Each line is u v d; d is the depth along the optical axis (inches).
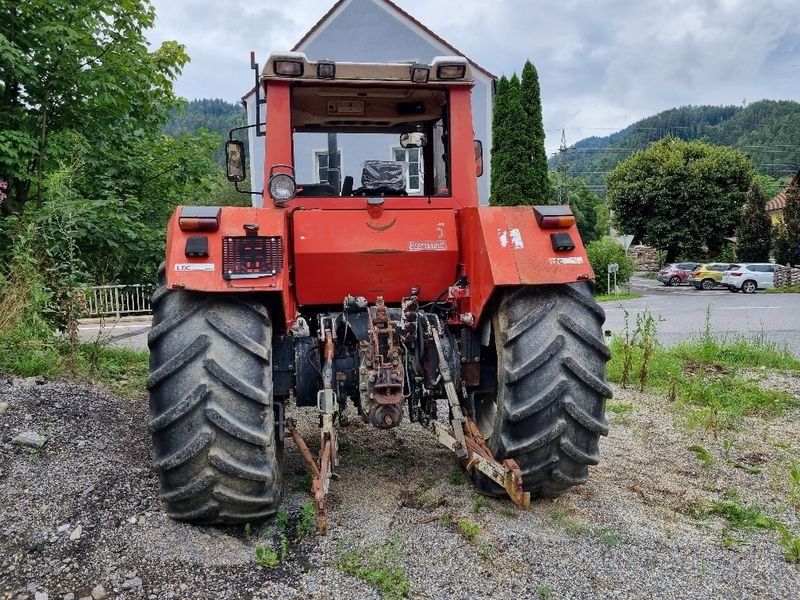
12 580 100.5
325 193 155.7
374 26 841.5
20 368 205.0
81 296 238.2
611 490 139.6
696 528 121.3
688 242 1685.5
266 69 140.8
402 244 135.0
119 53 327.6
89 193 324.8
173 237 113.0
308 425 189.9
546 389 114.8
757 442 177.0
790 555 108.8
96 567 103.4
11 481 130.2
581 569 104.8
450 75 145.7
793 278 1176.8
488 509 126.8
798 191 1328.7
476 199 149.0
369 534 115.5
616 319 604.7
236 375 106.7
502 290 123.5
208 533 114.0
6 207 303.9
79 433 155.9
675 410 211.9
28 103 313.4
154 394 108.0
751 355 309.7
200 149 372.2
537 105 827.4
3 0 287.6
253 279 110.0
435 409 134.9
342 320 131.2
